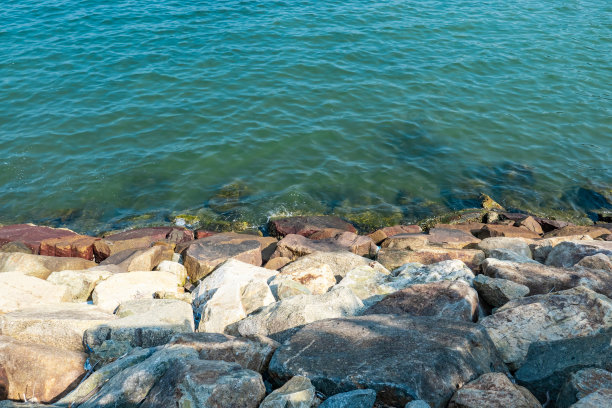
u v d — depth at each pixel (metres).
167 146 18.03
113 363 7.11
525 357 6.86
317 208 15.60
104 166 17.03
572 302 7.33
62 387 7.29
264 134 18.73
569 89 22.27
